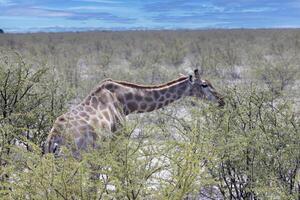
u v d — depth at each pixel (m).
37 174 3.50
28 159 3.77
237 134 5.27
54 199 3.50
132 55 30.78
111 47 37.41
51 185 3.49
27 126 6.37
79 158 5.07
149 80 17.14
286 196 4.48
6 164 4.50
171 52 26.84
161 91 7.14
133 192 3.55
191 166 3.63
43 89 7.11
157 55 25.69
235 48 29.94
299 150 4.93
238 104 5.86
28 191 3.55
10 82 6.45
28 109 6.58
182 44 36.19
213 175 5.23
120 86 6.81
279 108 5.59
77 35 68.81
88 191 3.54
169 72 17.92
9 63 6.64
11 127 4.78
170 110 7.83
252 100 5.61
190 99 7.01
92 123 5.84
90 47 39.41
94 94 6.39
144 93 6.96
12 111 6.29
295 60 19.84
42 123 6.64
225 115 5.38
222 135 5.09
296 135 5.07
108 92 6.55
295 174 4.93
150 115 7.63
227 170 5.43
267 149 5.13
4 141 4.43
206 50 31.39
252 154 5.17
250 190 4.99
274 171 5.03
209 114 5.59
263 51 30.44
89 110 6.12
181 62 25.66
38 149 3.92
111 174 3.56
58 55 27.02
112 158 3.65
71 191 3.52
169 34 69.88
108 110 6.30
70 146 4.80
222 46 34.34
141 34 72.50
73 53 29.56
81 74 17.80
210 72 18.73
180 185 3.61
